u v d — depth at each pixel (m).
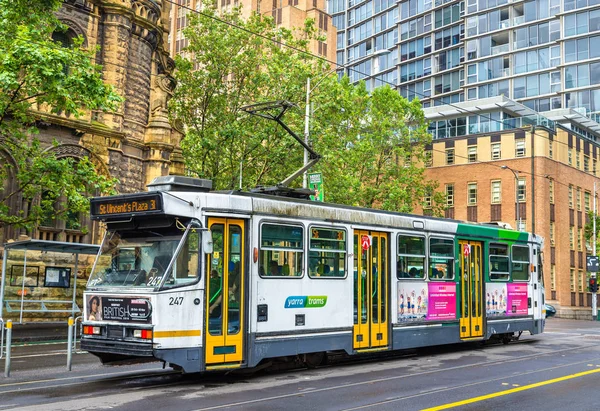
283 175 35.19
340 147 39.97
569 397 11.54
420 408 10.31
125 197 12.66
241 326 12.92
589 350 19.75
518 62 83.25
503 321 20.30
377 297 16.05
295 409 10.13
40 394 11.45
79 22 30.58
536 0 82.12
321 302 14.54
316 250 14.59
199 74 35.72
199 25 37.75
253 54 34.94
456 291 18.47
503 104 60.91
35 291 27.69
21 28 17.84
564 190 61.16
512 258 21.05
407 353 18.58
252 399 11.00
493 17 85.50
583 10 78.06
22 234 28.16
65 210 20.42
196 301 12.17
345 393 11.68
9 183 27.55
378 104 47.09
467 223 19.28
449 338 18.02
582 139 65.38
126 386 12.45
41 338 23.25
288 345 13.71
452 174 62.72
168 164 35.06
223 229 12.84
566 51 79.25
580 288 62.94
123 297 12.07
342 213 15.29
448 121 64.44
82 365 16.08
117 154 31.69
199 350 12.11
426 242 17.59
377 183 46.22
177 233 12.29
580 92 78.50
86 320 12.59
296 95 34.34
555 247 59.31
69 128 29.39
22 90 18.89
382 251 16.36
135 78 33.75
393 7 98.50
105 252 12.95
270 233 13.62
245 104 35.34
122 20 32.38
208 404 10.48
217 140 34.41
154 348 11.53
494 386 12.62
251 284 13.12
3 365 16.03
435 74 91.19
